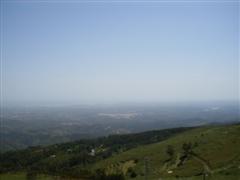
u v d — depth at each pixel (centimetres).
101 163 13088
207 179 6166
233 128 12325
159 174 8706
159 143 14175
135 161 11394
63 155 17812
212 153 9288
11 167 13588
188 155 9825
